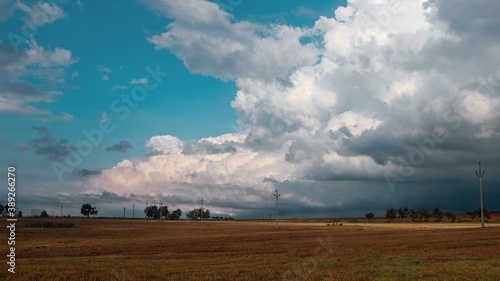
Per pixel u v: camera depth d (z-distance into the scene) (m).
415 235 71.88
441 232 80.88
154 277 28.78
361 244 54.72
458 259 36.59
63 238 86.50
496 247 46.12
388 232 87.88
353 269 31.61
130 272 31.06
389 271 30.05
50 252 52.31
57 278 28.27
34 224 133.75
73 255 48.50
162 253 49.91
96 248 58.28
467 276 27.47
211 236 89.75
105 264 37.00
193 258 42.72
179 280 27.39
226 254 46.81
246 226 157.00
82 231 113.44
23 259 42.88
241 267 33.88
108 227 141.38
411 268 31.11
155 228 137.75
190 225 168.75
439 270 30.03
